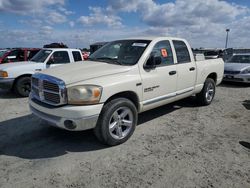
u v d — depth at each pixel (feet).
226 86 34.40
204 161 11.54
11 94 28.68
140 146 13.21
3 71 25.84
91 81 12.07
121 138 13.35
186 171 10.64
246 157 11.99
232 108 21.33
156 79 15.15
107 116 12.40
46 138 14.35
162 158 11.83
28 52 35.14
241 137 14.60
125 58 15.07
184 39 18.79
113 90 12.48
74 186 9.52
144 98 14.61
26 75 26.78
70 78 11.95
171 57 16.93
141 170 10.71
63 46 39.01
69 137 14.47
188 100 23.88
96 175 10.31
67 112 11.50
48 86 12.42
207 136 14.71
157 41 15.92
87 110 11.52
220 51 60.29
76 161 11.55
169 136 14.66
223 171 10.65
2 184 9.62
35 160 11.65
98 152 12.50
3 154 12.26
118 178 10.08
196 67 19.26
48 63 28.25
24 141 13.91
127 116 13.76
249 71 33.78
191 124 16.92
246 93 28.76
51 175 10.30
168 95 16.51
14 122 17.30
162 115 18.95
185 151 12.60
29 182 9.77
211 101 22.50
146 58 14.74
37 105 13.03
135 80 13.74
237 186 9.56
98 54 17.12
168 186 9.53
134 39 16.47
